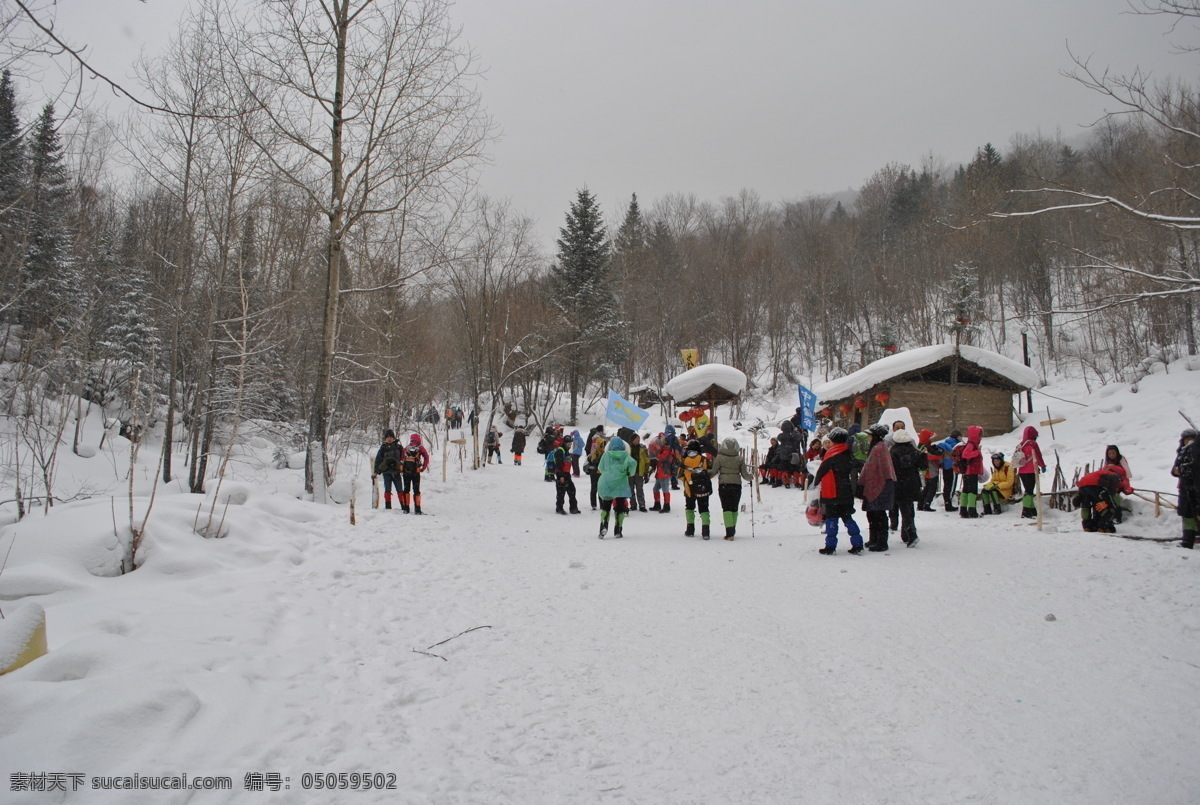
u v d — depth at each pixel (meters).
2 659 4.20
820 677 5.05
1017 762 3.80
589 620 6.63
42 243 15.81
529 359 38.69
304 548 9.40
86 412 22.89
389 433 14.12
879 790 3.57
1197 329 27.09
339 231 14.80
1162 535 10.24
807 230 64.62
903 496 9.75
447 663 5.55
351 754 4.01
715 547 10.47
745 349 54.09
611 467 11.63
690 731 4.29
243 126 14.38
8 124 10.28
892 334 41.06
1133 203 8.26
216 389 15.55
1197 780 3.57
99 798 3.26
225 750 3.87
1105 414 21.72
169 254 18.20
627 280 52.28
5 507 10.38
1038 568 7.97
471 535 11.71
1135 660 5.16
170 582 7.11
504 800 3.54
